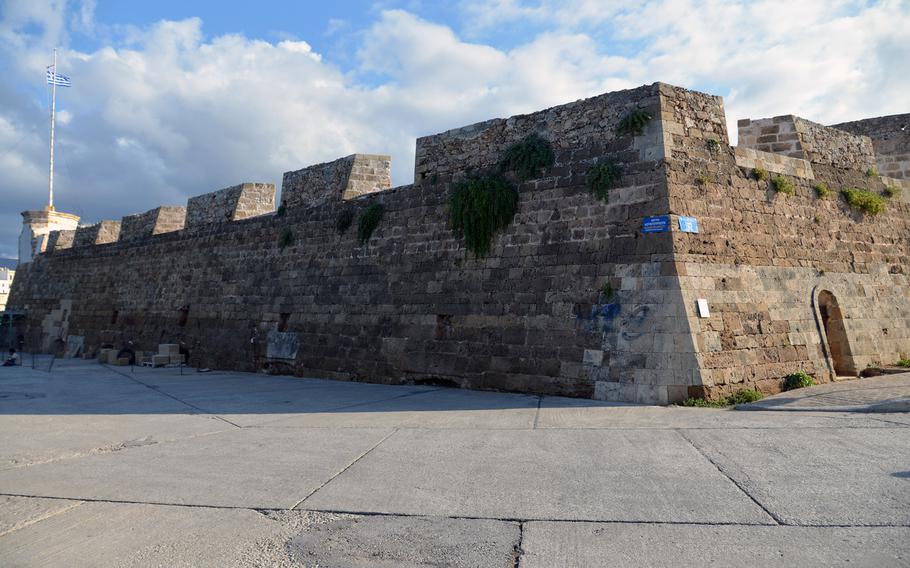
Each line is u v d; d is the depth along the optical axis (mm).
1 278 71938
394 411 12250
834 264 15867
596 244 13969
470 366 15547
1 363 28078
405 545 5156
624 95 14242
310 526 5672
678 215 13078
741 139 16984
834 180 16719
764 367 13141
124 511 6195
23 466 8133
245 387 17453
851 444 7816
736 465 7172
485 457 8070
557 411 11539
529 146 15539
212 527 5684
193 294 26906
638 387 12375
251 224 24875
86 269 35250
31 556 5098
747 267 13828
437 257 17297
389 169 21656
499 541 5176
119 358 27594
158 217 31141
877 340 15938
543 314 14438
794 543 4879
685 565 4586
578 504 6066
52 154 45250
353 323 19172
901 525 5113
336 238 20781
